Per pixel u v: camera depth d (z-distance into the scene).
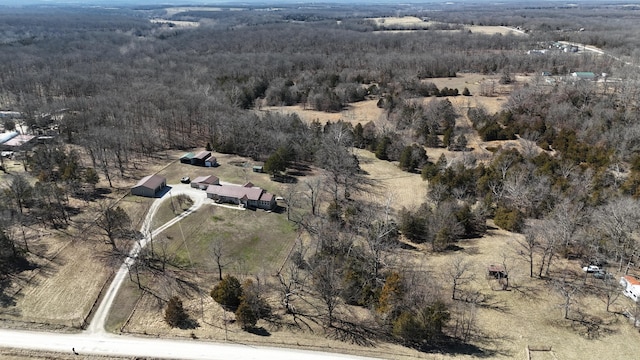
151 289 74.56
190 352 61.09
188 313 69.56
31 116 141.75
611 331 64.50
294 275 77.94
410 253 85.69
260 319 68.44
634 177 96.75
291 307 71.31
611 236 79.44
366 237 88.00
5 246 76.75
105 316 68.25
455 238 90.69
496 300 71.62
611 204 84.00
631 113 131.38
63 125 137.50
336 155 117.50
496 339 63.84
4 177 107.75
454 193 103.00
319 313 70.38
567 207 84.75
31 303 70.19
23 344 62.31
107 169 114.00
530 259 79.31
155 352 61.09
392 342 64.31
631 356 60.09
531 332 64.94
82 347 61.97
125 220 87.88
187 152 133.50
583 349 61.53
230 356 60.47
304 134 132.75
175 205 99.31
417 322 62.38
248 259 84.19
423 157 126.62
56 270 77.69
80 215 94.38
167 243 86.56
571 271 77.62
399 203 106.44
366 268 76.88
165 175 115.56
